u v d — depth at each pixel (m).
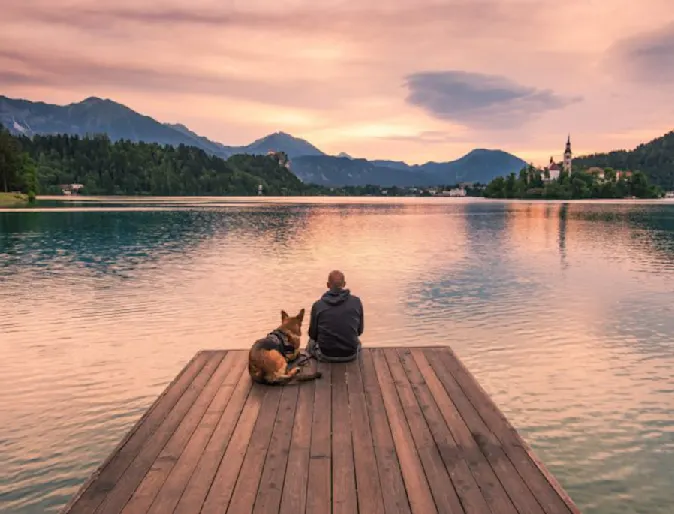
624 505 6.30
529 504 4.30
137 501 4.34
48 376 10.62
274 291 19.81
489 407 6.59
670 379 10.57
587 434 8.14
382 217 83.38
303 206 144.50
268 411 6.43
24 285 20.92
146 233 46.34
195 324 14.91
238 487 4.58
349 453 5.27
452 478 4.75
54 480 6.72
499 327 14.67
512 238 44.19
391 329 14.43
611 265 27.53
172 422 6.09
